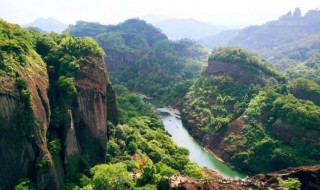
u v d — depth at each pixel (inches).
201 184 4188.0
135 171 4832.7
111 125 5743.1
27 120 3998.5
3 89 3833.7
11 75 3988.7
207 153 7352.4
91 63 5383.9
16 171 3902.6
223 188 4151.1
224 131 7682.1
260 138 6988.2
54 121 4525.1
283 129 6850.4
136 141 5846.5
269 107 7534.5
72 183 4382.4
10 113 3878.0
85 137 4980.3
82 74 5142.7
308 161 6235.2
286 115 6934.1
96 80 5344.5
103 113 5349.4
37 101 4227.4
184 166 5531.5
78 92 4921.3
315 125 6574.8
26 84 4094.5
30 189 3838.6
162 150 5930.1
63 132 4544.8
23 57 4362.7
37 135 4067.4
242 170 6614.2
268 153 6624.0
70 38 5654.5
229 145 7194.9
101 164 4803.2
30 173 4023.1
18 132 3932.1
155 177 4207.7
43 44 5339.6
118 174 3964.1
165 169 4739.2
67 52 5334.6
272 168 6417.3
